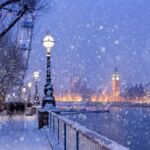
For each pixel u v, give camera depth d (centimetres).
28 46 3375
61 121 1214
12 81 4225
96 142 491
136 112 17888
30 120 3127
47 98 2234
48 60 2259
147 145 4672
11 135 1762
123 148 385
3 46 2897
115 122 8912
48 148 1265
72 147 852
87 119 8312
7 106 4847
